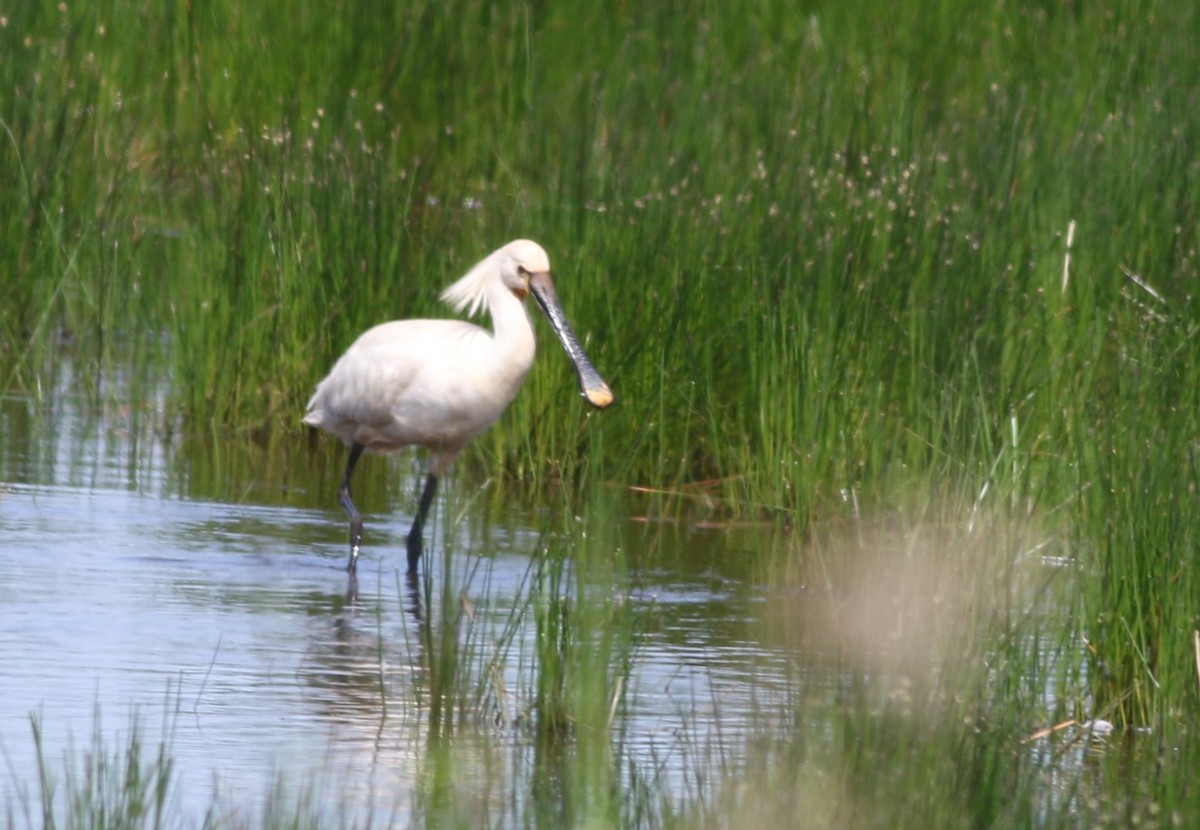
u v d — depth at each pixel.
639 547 13.43
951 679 8.69
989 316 14.38
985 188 15.84
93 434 15.55
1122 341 13.36
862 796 7.52
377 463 15.81
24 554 11.95
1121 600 9.99
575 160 17.33
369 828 7.44
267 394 16.08
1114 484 10.52
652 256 15.38
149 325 16.81
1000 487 12.09
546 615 10.01
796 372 14.35
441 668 9.24
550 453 15.30
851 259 14.59
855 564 12.82
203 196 17.45
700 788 7.81
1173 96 17.27
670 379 15.21
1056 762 8.93
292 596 11.57
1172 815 7.81
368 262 15.91
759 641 11.03
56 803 7.74
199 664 9.95
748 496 14.62
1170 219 15.42
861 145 16.83
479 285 13.16
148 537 12.72
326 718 9.20
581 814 7.75
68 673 9.60
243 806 7.83
